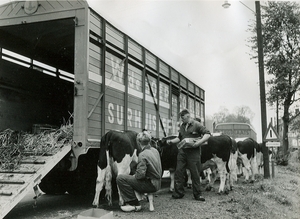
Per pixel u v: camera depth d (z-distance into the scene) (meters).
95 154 7.21
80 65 6.32
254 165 11.20
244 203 6.80
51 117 9.02
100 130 6.75
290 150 21.00
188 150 7.62
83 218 3.30
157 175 6.06
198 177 7.58
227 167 8.53
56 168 6.32
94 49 6.68
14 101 7.68
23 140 6.41
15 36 7.82
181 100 12.82
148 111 9.51
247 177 10.84
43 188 8.32
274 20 18.88
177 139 8.01
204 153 8.48
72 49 8.93
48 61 9.00
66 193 8.75
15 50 7.87
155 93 10.09
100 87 6.84
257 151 13.03
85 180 7.57
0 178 5.45
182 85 12.98
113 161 6.40
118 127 7.55
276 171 15.05
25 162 5.79
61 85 9.58
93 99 6.53
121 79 7.82
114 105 7.41
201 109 15.95
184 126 7.86
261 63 12.72
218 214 5.98
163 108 10.77
